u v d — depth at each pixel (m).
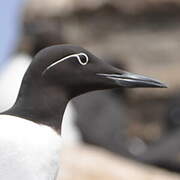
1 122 7.84
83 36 23.23
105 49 23.23
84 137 16.81
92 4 23.16
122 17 23.47
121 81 8.71
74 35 23.17
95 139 16.81
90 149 16.31
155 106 22.34
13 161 7.68
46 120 8.12
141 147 17.95
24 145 7.73
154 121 22.30
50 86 8.24
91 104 17.20
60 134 8.19
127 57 23.17
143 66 23.05
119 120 17.58
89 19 23.31
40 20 22.78
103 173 15.08
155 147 16.69
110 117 17.17
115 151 16.89
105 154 16.30
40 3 22.86
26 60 17.83
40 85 8.20
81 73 8.43
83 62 8.45
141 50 23.23
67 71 8.32
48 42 19.25
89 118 16.97
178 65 23.03
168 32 23.50
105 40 23.34
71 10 23.08
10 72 17.03
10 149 7.69
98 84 8.59
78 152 15.78
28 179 7.71
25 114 8.07
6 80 16.88
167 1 23.34
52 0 23.06
